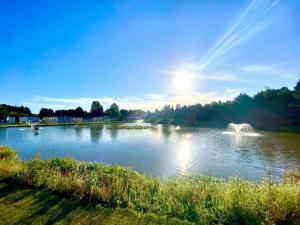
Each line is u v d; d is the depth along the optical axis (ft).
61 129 202.28
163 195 20.44
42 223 15.96
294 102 199.41
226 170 53.11
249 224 15.38
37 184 22.77
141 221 16.14
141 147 88.74
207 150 80.89
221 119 252.21
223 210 16.97
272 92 219.00
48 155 72.95
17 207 18.33
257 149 83.41
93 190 20.31
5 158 39.75
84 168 30.32
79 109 460.55
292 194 17.81
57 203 18.95
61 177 23.67
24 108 433.07
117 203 18.81
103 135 143.23
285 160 64.44
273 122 198.90
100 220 16.26
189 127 225.15
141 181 24.97
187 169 53.57
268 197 17.92
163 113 414.21
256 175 49.49
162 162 60.70
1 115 317.22
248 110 227.40
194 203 18.70
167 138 122.62
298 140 109.70
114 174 27.63
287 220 15.84
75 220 16.30
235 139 115.44
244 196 17.81
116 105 480.64
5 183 23.62
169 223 15.87
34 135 143.23
